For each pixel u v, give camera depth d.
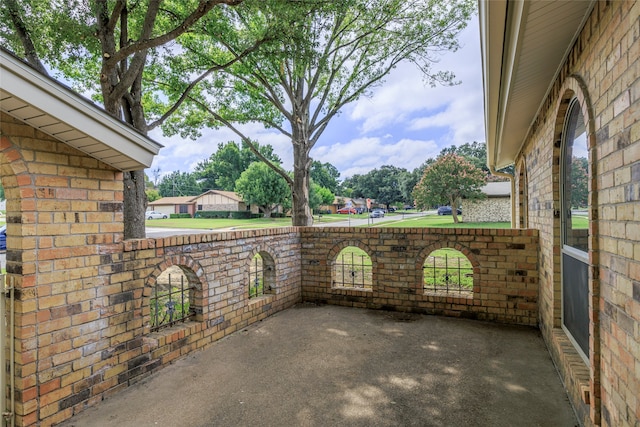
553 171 3.72
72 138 2.78
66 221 2.87
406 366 3.83
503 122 4.59
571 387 2.98
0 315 2.53
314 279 6.57
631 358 1.76
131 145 3.03
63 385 2.83
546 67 3.14
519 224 7.29
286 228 6.22
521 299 5.22
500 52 2.64
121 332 3.34
